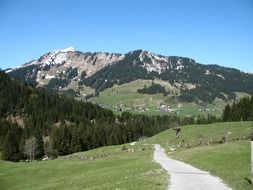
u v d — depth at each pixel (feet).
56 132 618.03
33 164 334.03
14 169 295.89
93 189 127.54
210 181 118.83
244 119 577.02
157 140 448.24
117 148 423.64
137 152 336.49
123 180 134.92
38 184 227.20
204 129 427.33
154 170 154.20
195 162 182.80
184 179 122.72
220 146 239.91
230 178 121.08
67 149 615.57
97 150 438.81
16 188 230.27
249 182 109.29
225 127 415.44
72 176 217.56
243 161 156.04
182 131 446.19
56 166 287.07
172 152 292.81
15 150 564.30
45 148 630.74
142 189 104.53
